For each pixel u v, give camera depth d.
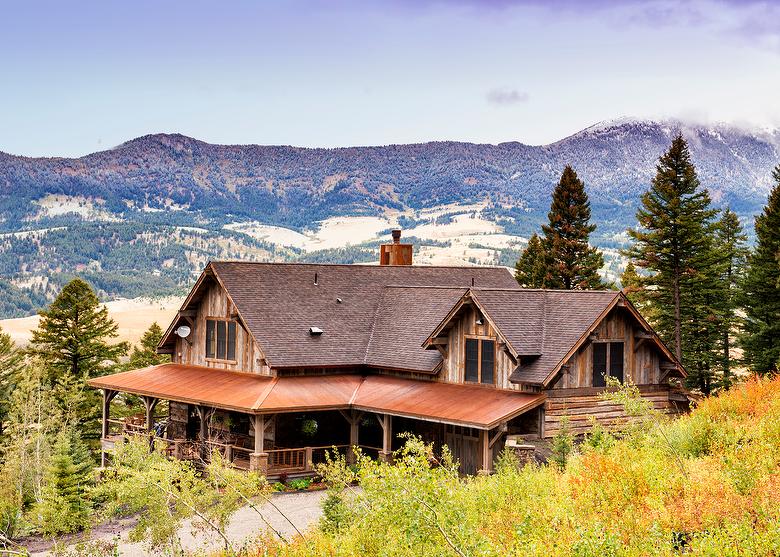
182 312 39.91
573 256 56.91
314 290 40.06
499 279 46.12
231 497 21.50
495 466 28.64
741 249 52.59
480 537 15.31
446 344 35.25
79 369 52.12
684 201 45.94
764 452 17.80
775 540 12.92
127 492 21.20
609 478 17.30
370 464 16.12
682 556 13.58
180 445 36.97
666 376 34.84
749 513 14.73
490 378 33.66
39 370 42.50
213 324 39.50
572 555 13.44
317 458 35.88
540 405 31.83
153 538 21.08
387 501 14.96
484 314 33.09
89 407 49.91
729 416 22.98
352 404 34.91
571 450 26.64
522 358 32.53
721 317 45.94
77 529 30.91
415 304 39.41
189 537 25.92
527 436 31.72
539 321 33.75
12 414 41.06
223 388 36.09
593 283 56.22
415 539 14.54
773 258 43.38
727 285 48.12
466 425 30.48
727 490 15.88
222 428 38.28
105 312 52.91
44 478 36.28
